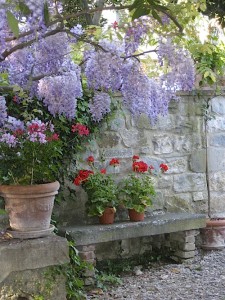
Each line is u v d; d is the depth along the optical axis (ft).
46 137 11.10
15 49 8.60
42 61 10.18
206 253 16.62
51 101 10.53
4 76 10.43
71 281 12.00
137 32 10.07
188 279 14.38
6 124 10.94
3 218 11.88
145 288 13.76
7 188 10.85
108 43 10.13
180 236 15.90
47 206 11.10
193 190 17.20
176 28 9.87
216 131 17.60
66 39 10.18
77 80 10.93
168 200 16.71
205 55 16.99
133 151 16.06
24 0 7.70
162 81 11.17
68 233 13.74
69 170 14.89
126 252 16.01
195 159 17.21
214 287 13.61
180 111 16.88
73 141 14.71
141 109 11.50
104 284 14.08
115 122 15.64
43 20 8.19
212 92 17.28
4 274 10.48
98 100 11.52
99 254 15.53
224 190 17.81
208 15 11.25
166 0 9.12
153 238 16.52
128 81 10.41
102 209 14.56
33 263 10.73
